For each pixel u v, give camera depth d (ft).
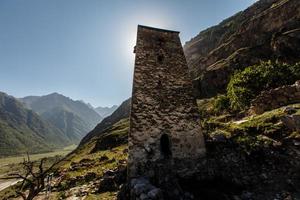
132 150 53.67
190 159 56.80
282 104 111.04
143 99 58.44
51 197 68.28
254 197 48.29
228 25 507.71
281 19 293.23
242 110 139.64
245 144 64.28
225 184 54.08
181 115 60.18
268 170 56.08
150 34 66.54
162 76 62.44
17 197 81.41
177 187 49.98
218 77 287.28
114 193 58.23
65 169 118.93
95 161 129.90
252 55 272.92
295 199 45.03
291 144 62.18
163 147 57.98
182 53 67.67
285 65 146.92
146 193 43.68
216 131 78.69
